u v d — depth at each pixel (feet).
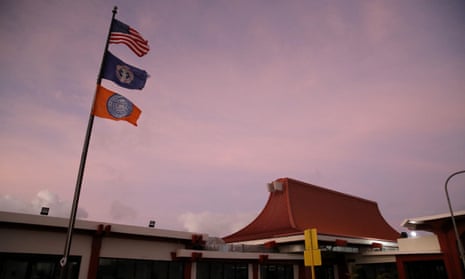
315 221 121.19
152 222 74.23
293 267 98.43
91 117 48.49
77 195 44.04
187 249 76.02
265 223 120.06
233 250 89.76
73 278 59.36
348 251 110.83
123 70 53.83
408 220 94.73
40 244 57.06
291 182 128.88
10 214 54.08
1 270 52.75
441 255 91.35
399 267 101.40
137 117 53.11
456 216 86.63
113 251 64.85
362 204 159.02
